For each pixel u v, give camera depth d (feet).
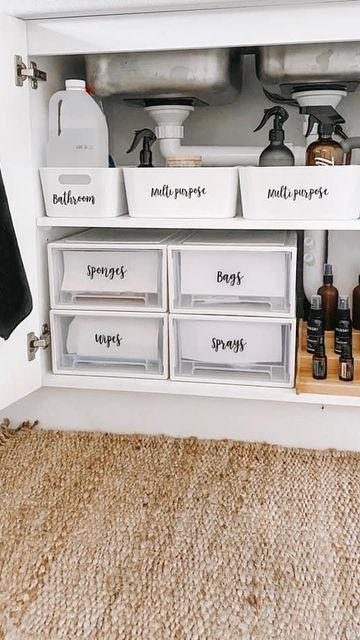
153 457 4.25
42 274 4.29
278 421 4.37
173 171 3.93
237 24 3.69
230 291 4.09
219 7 3.66
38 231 4.20
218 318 4.08
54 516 3.61
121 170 4.15
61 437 4.51
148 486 3.92
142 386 4.23
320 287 4.82
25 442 4.44
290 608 2.88
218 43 3.74
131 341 4.32
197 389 4.16
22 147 3.91
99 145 4.30
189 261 4.10
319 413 4.29
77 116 4.24
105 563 3.20
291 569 3.15
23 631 2.77
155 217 4.03
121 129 5.19
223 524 3.53
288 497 3.79
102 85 4.27
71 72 4.65
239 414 4.40
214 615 2.84
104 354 4.37
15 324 3.79
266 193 3.83
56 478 4.01
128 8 3.70
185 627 2.77
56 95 4.24
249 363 4.20
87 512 3.65
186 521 3.56
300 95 4.32
